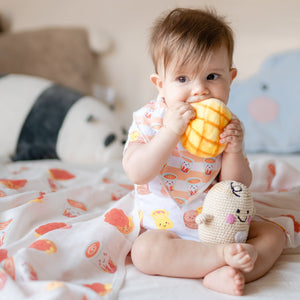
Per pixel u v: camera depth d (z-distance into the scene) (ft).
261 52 7.32
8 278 2.12
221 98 2.88
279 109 6.32
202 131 2.59
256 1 7.30
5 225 2.99
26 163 5.54
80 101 6.42
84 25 8.30
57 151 6.06
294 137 6.09
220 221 2.48
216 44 2.87
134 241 2.78
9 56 7.59
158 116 2.97
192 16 3.10
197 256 2.42
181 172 2.91
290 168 4.18
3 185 3.72
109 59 8.16
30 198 3.49
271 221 2.90
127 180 4.60
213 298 2.19
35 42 7.73
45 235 2.64
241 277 2.24
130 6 8.00
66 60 7.73
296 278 2.45
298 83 6.36
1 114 6.15
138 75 8.01
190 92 2.84
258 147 6.26
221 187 2.59
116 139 6.18
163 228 2.87
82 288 2.10
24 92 6.40
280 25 7.25
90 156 6.01
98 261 2.58
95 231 2.79
